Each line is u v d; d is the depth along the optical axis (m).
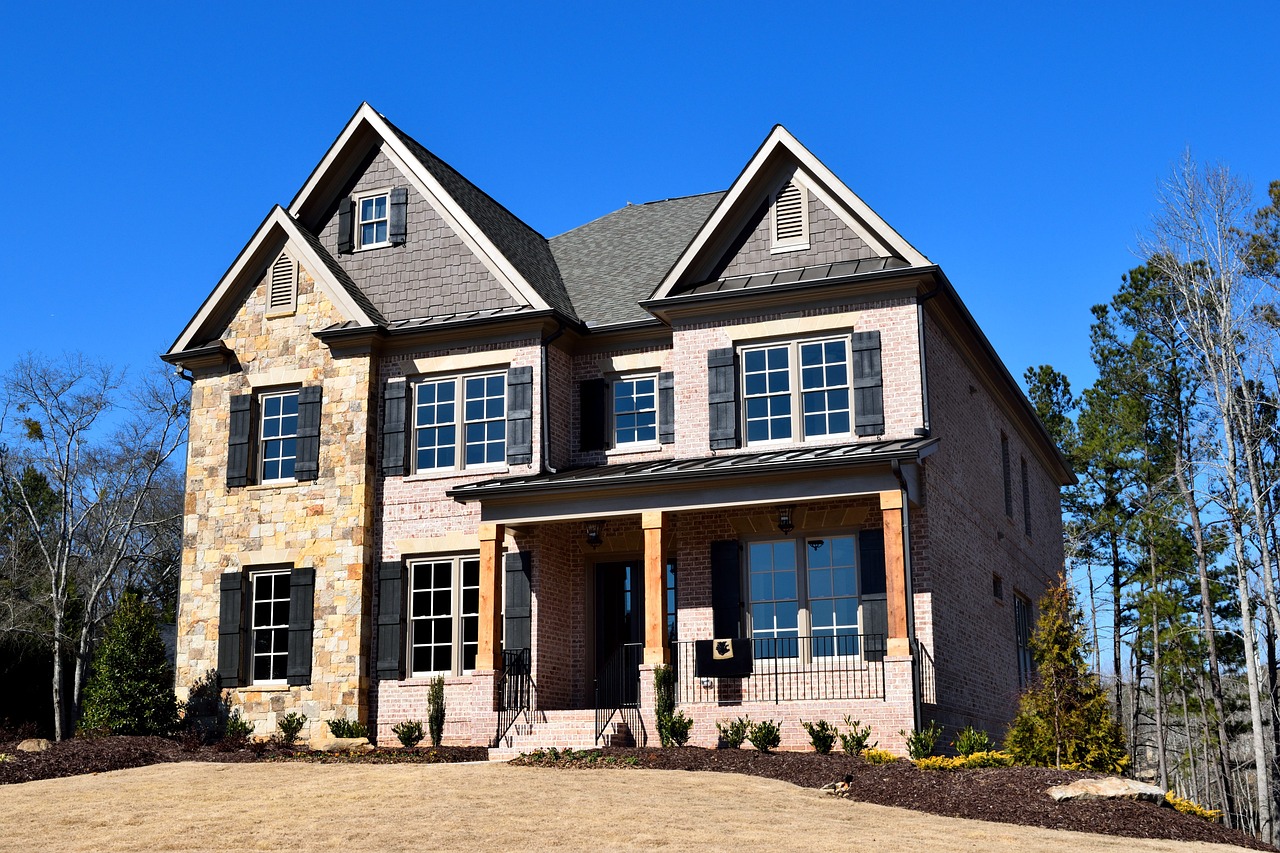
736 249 25.45
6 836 14.84
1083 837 15.18
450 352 26.69
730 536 23.94
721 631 23.52
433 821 15.05
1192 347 39.59
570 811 15.49
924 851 13.56
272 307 27.83
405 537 26.05
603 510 23.17
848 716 20.80
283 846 14.05
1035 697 20.44
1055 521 38.06
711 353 24.98
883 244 24.30
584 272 30.20
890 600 20.92
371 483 26.48
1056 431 49.28
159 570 53.00
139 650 26.27
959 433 25.86
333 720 25.17
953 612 23.56
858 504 23.06
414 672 25.61
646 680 22.23
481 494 23.81
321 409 26.95
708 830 14.45
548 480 23.61
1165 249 37.56
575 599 25.70
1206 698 48.00
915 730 20.25
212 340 28.28
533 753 20.86
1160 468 43.72
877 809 16.50
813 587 23.34
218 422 27.86
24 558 44.22
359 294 27.78
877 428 23.38
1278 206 39.44
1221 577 43.34
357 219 28.77
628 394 26.91
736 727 21.23
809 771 18.86
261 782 18.45
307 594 26.12
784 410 24.42
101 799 17.12
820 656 22.97
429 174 28.08
